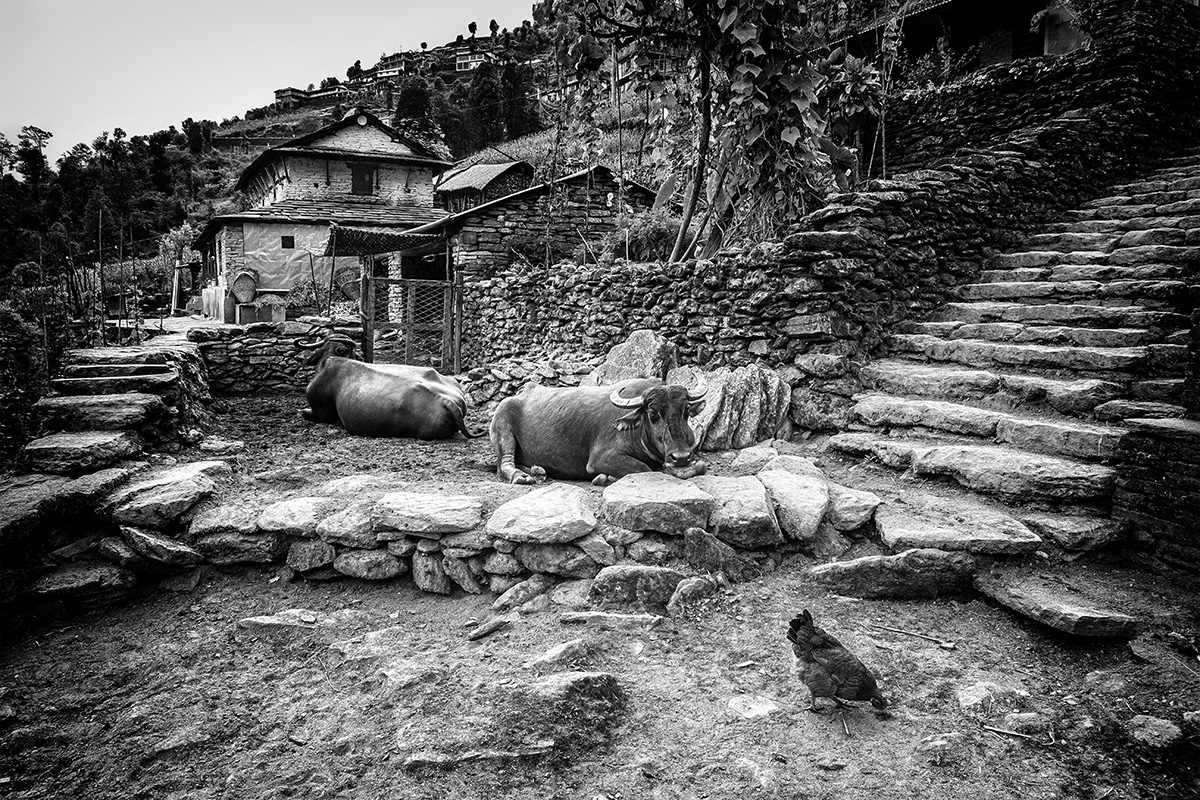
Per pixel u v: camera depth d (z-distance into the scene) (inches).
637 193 744.3
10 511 211.6
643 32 367.9
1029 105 495.2
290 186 1086.4
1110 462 214.7
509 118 2298.2
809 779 135.3
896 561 191.3
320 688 174.6
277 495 248.1
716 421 286.0
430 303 700.7
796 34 346.0
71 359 332.2
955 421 255.8
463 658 177.0
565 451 258.8
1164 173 412.8
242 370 511.8
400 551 215.6
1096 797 130.1
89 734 166.6
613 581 192.5
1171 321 273.3
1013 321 314.7
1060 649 168.2
